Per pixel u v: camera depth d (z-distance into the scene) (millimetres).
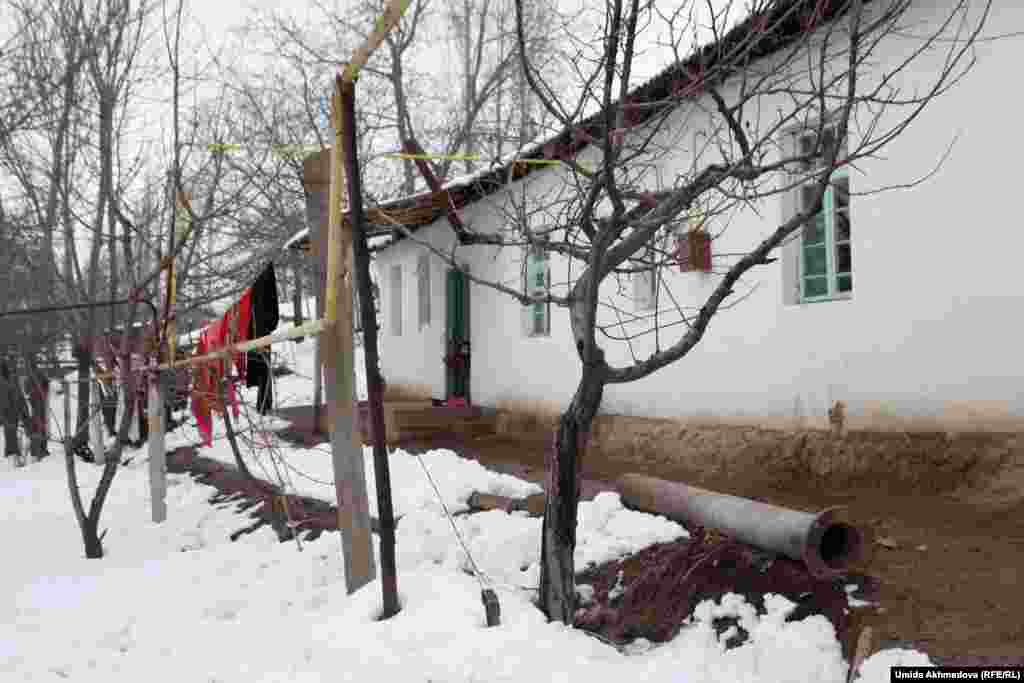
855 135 6344
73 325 10781
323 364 5297
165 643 4965
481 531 5859
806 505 5855
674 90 4238
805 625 3816
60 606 5895
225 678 4293
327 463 9438
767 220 7094
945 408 5785
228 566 6523
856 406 6375
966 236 5668
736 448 7309
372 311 4605
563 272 9984
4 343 11766
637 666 3838
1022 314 5367
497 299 11477
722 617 4164
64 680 4531
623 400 9000
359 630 4508
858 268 6367
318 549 6387
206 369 8250
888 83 6105
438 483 6984
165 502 9359
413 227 12328
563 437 4402
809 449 6656
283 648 4582
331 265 4957
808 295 7035
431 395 13383
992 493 5344
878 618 3697
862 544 3996
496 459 9008
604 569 5023
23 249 10688
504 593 4773
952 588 3885
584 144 8133
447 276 12703
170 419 13766
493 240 4793
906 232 6035
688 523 5031
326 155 5477
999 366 5484
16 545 8070
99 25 8969
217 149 8094
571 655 3924
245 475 7812
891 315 6129
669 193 4336
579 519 5562
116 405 13234
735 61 4004
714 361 7727
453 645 4098
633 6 3568
